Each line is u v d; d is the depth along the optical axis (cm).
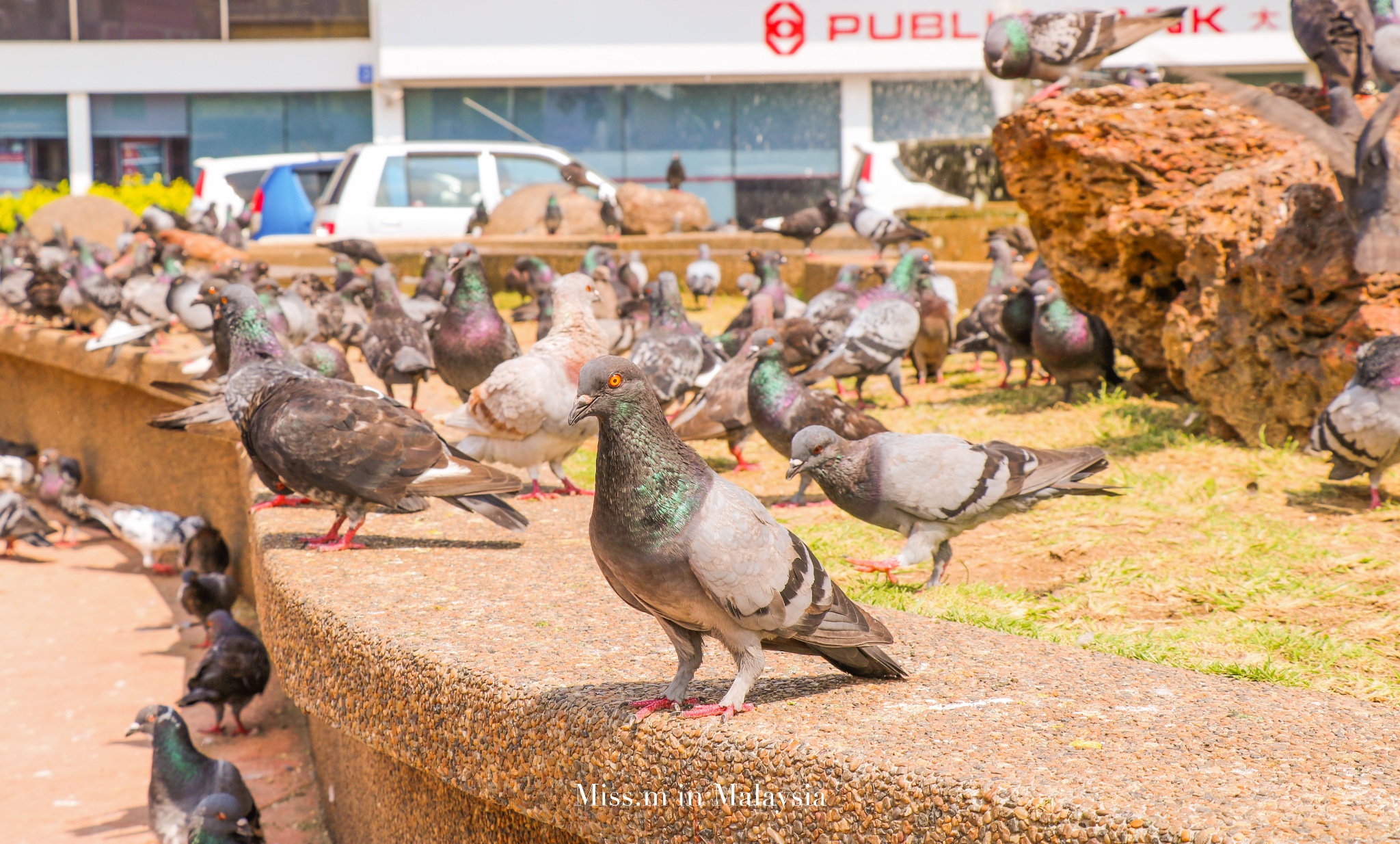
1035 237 917
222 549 944
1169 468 677
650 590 266
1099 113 825
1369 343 558
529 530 510
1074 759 243
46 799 581
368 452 458
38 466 1209
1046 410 870
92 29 3100
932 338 1029
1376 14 822
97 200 1998
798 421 629
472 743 314
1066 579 515
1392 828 209
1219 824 211
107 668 775
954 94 3028
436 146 2144
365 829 470
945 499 462
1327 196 675
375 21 3097
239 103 3159
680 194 2108
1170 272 831
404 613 374
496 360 730
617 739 278
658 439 262
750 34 2969
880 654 293
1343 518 568
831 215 1700
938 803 233
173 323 1239
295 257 1761
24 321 1312
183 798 531
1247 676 390
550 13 2972
